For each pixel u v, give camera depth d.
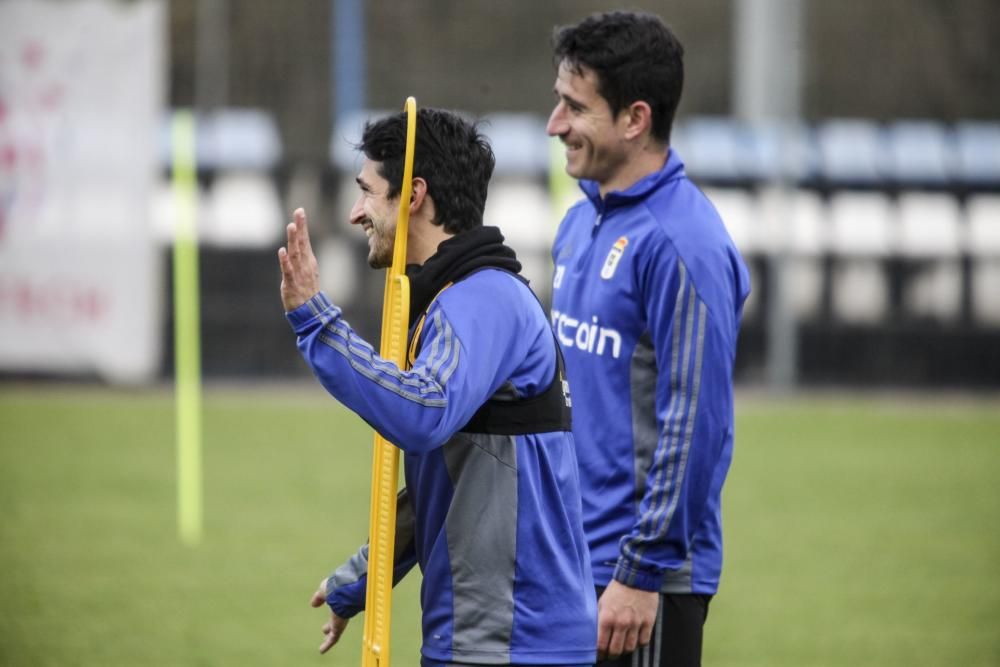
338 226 72.56
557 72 13.86
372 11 93.94
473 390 10.62
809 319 75.25
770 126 78.25
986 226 75.94
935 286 75.62
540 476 11.18
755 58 78.31
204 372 72.12
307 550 34.38
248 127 75.31
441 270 11.11
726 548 36.06
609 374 13.34
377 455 11.42
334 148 74.31
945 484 46.41
